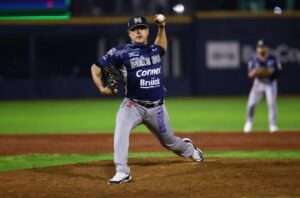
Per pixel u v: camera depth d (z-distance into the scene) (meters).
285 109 59.41
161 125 21.42
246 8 80.94
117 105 67.00
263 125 46.16
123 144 20.66
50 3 74.62
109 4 80.25
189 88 77.06
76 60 76.50
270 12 75.25
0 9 74.00
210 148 32.81
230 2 81.38
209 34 75.81
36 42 75.44
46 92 75.81
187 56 76.62
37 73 75.81
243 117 52.09
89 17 75.38
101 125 47.31
